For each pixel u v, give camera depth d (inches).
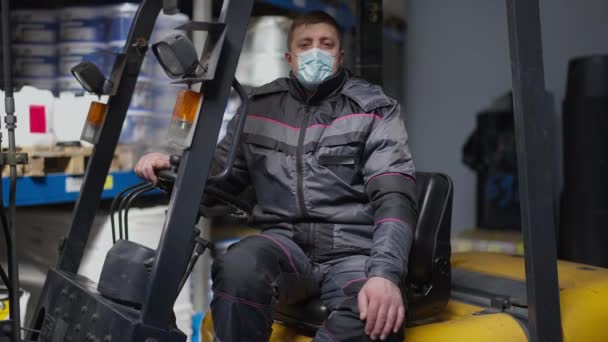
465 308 102.2
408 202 87.1
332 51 95.1
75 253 94.1
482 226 206.8
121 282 77.3
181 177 72.7
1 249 139.6
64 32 150.8
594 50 209.2
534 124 83.1
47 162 134.6
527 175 82.7
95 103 94.4
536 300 83.2
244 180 101.0
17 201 124.5
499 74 223.5
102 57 147.9
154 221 142.5
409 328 87.7
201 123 73.1
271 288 83.0
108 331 73.1
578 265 117.4
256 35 165.6
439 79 232.7
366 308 77.5
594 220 184.2
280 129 95.3
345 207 92.4
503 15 222.2
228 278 81.4
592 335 95.5
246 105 77.2
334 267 91.1
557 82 214.2
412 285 94.0
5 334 75.7
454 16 229.8
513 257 125.3
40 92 129.6
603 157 184.7
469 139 214.2
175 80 74.6
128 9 146.2
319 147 92.6
